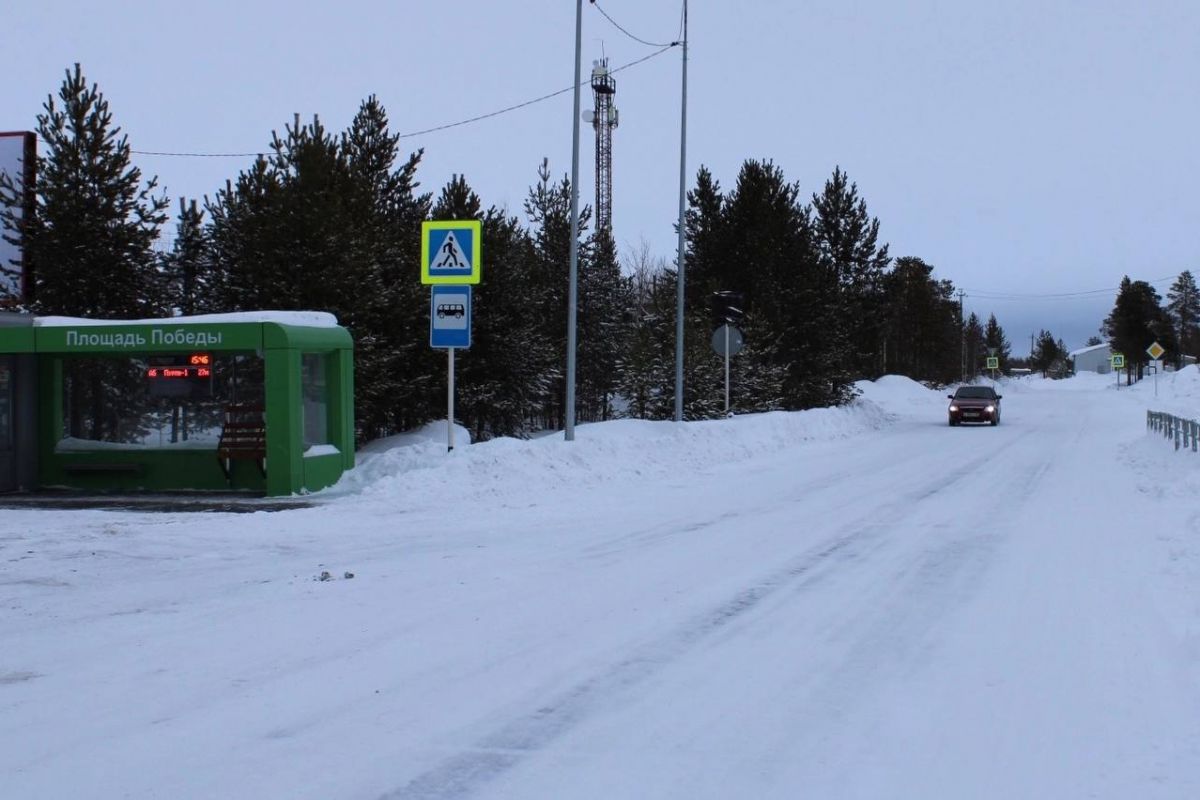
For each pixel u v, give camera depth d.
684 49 24.83
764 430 26.17
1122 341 96.62
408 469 17.59
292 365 16.53
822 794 4.66
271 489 16.48
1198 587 8.82
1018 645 7.20
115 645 7.24
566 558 10.76
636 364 33.19
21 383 17.38
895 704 5.94
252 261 22.22
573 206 19.31
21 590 9.22
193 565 10.51
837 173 43.38
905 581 9.45
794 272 37.62
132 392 17.47
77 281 23.05
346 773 4.88
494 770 4.93
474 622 7.90
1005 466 21.17
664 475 19.08
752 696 6.09
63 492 17.30
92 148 23.48
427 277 17.11
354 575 9.87
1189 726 5.50
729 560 10.58
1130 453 22.94
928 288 72.88
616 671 6.60
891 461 22.47
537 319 29.83
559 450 18.25
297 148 23.44
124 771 4.89
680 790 4.69
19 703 5.94
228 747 5.22
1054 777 4.85
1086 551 10.95
